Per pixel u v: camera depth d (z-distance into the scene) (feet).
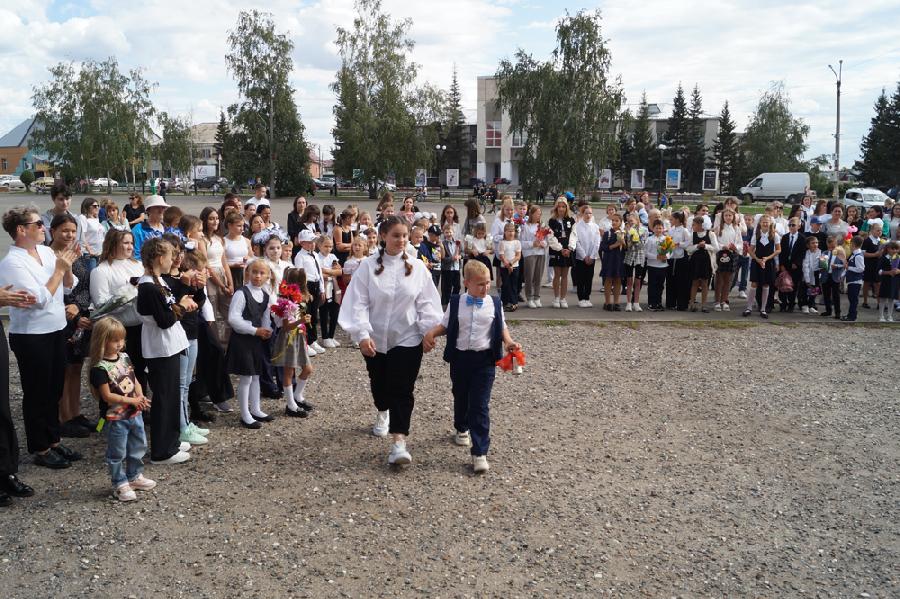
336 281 31.17
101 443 19.47
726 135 236.63
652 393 24.93
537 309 40.65
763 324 37.42
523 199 156.35
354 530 14.34
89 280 19.62
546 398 24.03
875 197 139.54
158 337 17.22
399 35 170.40
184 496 15.88
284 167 176.45
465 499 15.94
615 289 40.04
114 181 229.66
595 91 147.13
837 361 30.01
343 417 21.75
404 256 17.52
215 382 21.33
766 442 20.25
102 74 195.42
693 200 184.55
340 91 168.86
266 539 13.89
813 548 14.12
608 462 18.45
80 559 13.04
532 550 13.70
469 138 268.21
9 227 16.67
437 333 17.21
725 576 12.95
